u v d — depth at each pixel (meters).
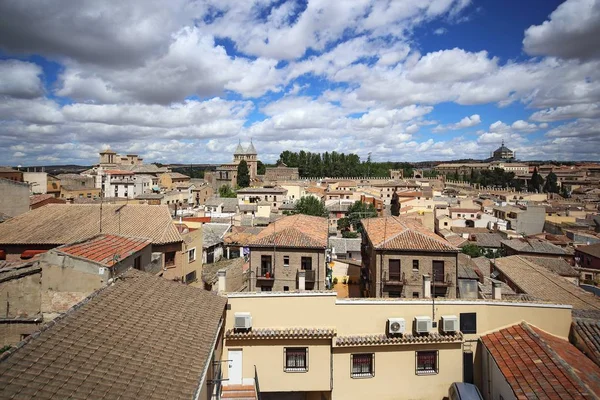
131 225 30.44
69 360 10.38
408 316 19.22
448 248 34.06
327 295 18.98
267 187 135.38
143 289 15.70
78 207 32.62
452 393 18.50
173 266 30.06
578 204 132.38
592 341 18.16
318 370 18.58
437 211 107.88
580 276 50.16
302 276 30.83
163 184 148.50
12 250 27.59
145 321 13.55
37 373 9.53
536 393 14.34
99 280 16.88
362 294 41.34
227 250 55.06
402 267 34.56
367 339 18.45
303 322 18.88
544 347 16.69
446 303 19.27
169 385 10.93
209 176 173.25
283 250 35.31
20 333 16.58
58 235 28.38
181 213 75.50
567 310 19.45
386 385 18.73
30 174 86.00
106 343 11.61
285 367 18.56
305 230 38.19
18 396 8.68
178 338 13.31
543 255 64.75
